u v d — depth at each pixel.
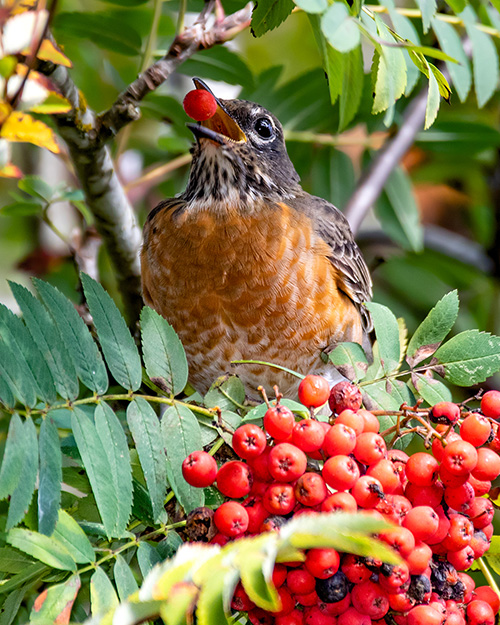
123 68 9.92
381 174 9.12
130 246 7.45
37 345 4.05
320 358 7.26
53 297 4.25
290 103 8.78
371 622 4.21
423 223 12.63
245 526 3.80
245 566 3.06
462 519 4.07
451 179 11.42
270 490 3.85
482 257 10.97
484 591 4.40
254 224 7.07
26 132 4.68
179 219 7.22
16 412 3.83
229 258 7.00
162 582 3.12
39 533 3.78
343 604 3.92
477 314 10.92
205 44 6.07
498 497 4.53
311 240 7.15
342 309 7.28
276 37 11.62
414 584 3.85
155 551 4.19
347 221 7.90
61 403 4.08
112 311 4.44
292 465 3.85
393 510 3.82
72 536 3.90
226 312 7.06
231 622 3.96
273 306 7.02
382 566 3.72
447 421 4.04
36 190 7.37
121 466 4.11
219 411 4.54
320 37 4.81
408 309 10.99
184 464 4.00
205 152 7.27
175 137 8.52
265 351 7.15
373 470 3.98
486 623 4.21
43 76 4.96
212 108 5.61
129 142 10.48
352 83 5.12
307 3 3.87
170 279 7.14
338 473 3.80
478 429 4.07
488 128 9.20
